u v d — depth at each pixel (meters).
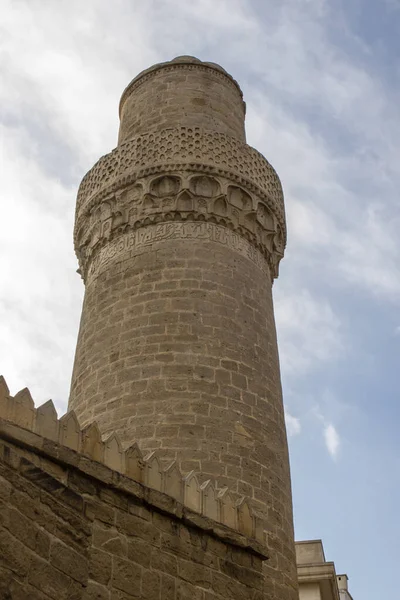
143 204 22.28
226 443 18.28
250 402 19.36
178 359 19.34
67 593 10.45
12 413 11.28
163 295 20.52
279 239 24.02
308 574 28.91
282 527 18.11
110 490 11.85
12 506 10.20
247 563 13.59
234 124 25.17
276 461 19.08
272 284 23.48
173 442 18.00
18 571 9.89
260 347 20.69
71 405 20.61
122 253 21.94
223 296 20.72
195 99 24.72
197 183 22.41
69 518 10.98
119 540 11.60
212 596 12.62
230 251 21.73
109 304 21.14
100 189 23.41
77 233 24.25
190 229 21.70
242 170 23.08
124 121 25.69
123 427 18.58
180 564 12.38
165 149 22.81
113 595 11.12
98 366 20.14
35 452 11.12
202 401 18.73
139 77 25.98
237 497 17.58
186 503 13.20
